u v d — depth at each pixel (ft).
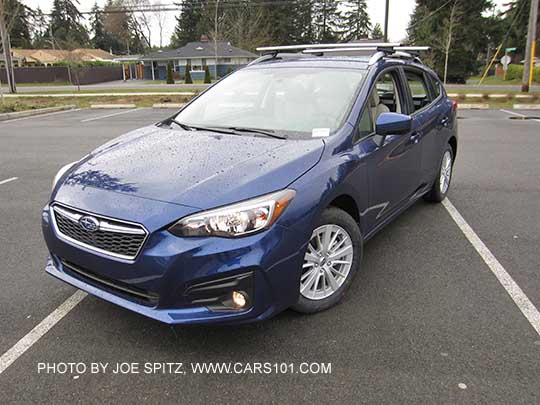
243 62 171.01
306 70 13.55
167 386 8.47
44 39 215.10
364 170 11.25
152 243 8.45
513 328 10.09
